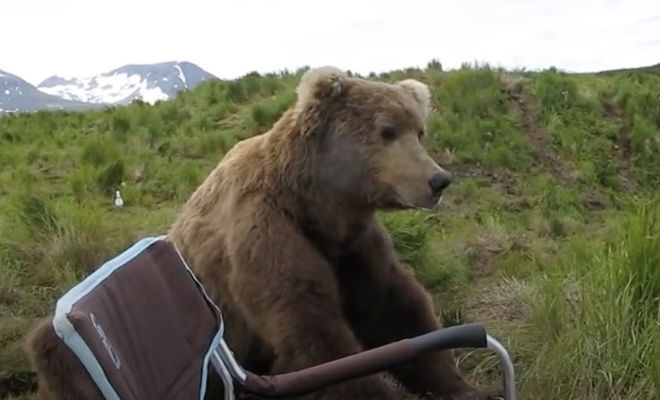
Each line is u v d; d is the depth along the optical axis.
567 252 7.27
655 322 4.49
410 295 4.14
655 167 13.47
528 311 5.54
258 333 3.79
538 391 4.44
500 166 12.25
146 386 2.48
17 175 11.39
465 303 5.99
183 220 4.20
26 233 7.43
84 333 2.27
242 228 3.83
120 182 10.70
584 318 4.73
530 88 14.45
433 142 12.49
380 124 3.83
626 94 14.94
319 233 3.92
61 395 2.44
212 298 3.93
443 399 3.84
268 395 2.90
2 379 5.04
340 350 3.68
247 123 13.49
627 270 4.81
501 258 7.68
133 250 2.81
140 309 2.62
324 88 3.89
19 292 6.26
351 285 4.06
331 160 3.86
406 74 15.10
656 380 4.28
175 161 12.33
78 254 6.94
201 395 2.70
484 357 4.95
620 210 11.71
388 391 3.57
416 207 3.77
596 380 4.42
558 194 11.12
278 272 3.72
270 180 3.92
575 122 13.98
